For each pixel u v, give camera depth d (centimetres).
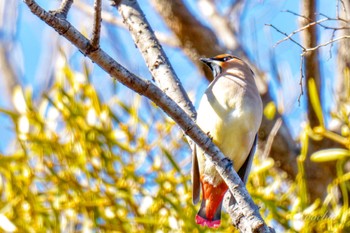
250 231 710
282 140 1130
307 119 1114
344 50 1128
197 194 873
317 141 1122
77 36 651
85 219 1020
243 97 892
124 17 891
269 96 1171
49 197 1034
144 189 1028
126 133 1054
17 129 1058
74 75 1074
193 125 708
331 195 1006
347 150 1019
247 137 889
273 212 1002
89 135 1045
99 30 650
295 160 1123
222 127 880
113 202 1023
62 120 1066
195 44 1191
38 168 1047
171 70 865
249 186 1038
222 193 851
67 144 1048
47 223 1027
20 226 1023
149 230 1010
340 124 1083
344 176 1012
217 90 895
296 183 1034
